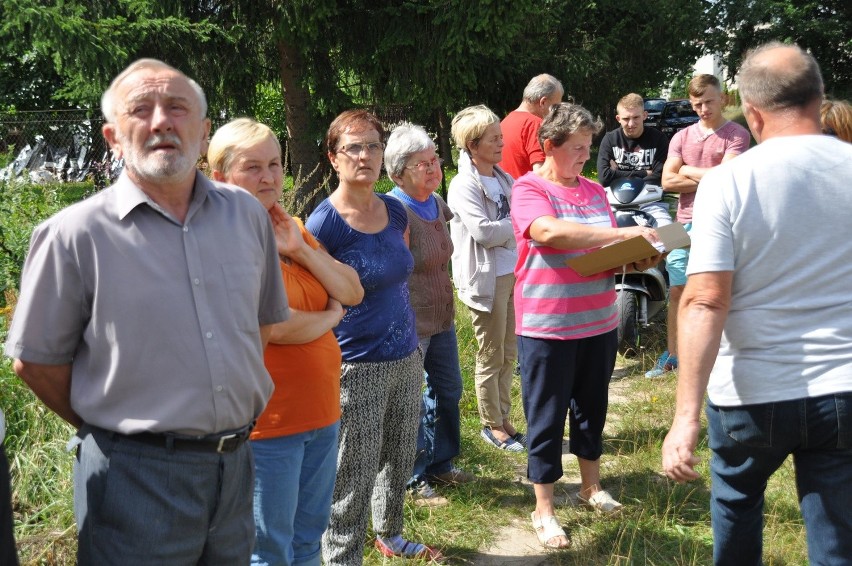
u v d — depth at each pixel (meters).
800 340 2.32
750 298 2.38
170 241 2.07
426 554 3.54
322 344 2.69
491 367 4.63
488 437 4.78
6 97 16.72
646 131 6.50
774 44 2.53
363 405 3.11
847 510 2.30
